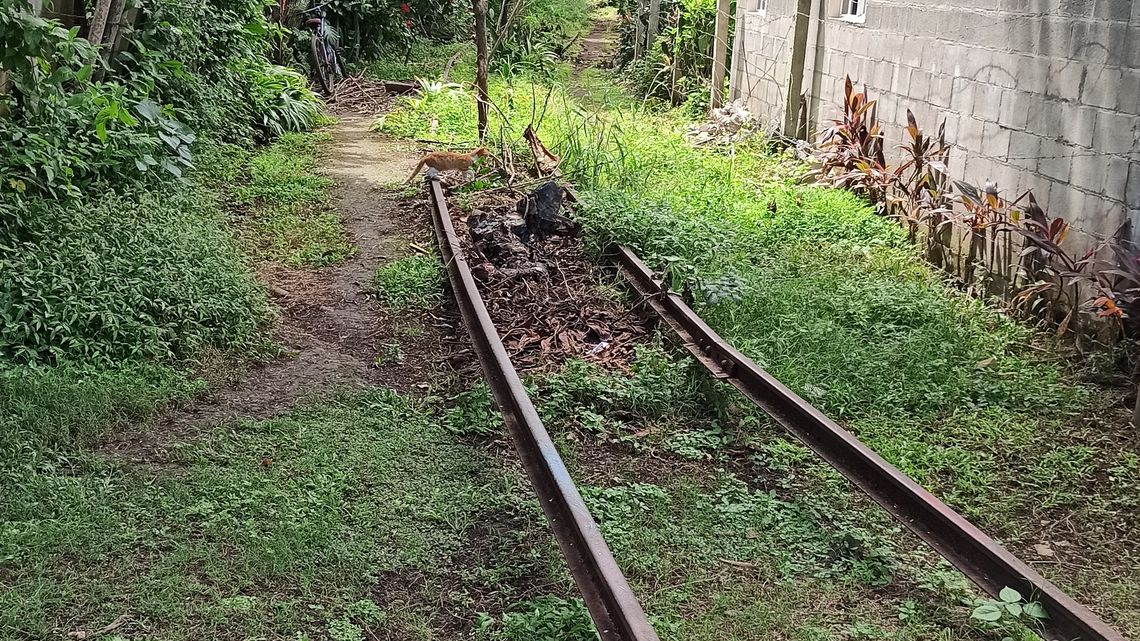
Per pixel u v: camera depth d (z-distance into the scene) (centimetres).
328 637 374
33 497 448
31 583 388
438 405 589
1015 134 816
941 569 439
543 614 388
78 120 857
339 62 1856
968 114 891
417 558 428
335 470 496
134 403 549
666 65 1794
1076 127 738
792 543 460
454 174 1102
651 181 1110
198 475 480
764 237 930
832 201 1027
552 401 588
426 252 864
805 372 640
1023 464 549
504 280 784
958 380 640
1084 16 727
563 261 851
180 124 1017
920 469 537
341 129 1426
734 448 557
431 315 732
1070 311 723
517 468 509
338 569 415
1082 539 479
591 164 1116
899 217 1003
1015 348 715
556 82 1962
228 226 894
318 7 1888
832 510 486
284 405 579
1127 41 682
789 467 532
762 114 1447
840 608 412
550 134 1307
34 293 618
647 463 537
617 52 2258
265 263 827
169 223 791
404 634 381
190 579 401
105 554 411
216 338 655
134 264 684
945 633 394
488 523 461
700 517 476
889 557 445
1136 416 593
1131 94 679
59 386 548
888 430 580
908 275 855
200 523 441
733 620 398
